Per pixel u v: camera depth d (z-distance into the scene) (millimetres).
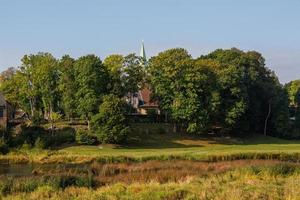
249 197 28172
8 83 114250
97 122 92938
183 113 102625
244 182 34250
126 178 40406
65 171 49750
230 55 121625
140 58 109688
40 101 116688
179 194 29938
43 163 70938
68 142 93250
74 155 73688
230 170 43219
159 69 106688
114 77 105000
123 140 94250
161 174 42625
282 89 123625
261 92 120312
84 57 102000
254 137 115438
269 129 122812
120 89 105875
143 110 132250
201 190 30625
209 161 60438
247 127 113625
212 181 35438
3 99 99000
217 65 111188
